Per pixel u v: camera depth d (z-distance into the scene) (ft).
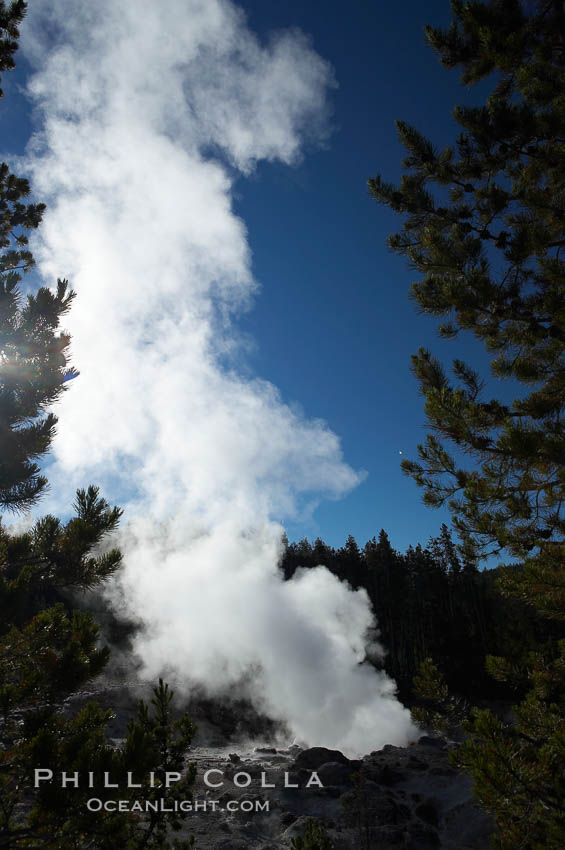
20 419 17.42
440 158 21.15
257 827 39.45
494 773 12.76
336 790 47.24
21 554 16.33
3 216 39.55
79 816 11.75
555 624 73.05
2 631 14.03
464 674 122.21
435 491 18.81
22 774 12.54
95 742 13.10
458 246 18.80
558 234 19.35
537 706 16.14
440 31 20.84
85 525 16.53
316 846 21.15
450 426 17.99
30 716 13.79
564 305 16.85
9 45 27.53
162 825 17.98
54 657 14.82
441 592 162.09
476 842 39.11
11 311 17.93
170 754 20.26
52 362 17.84
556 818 12.17
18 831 12.00
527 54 19.69
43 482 16.97
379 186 21.53
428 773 52.54
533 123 18.42
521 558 16.63
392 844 36.22
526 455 15.26
